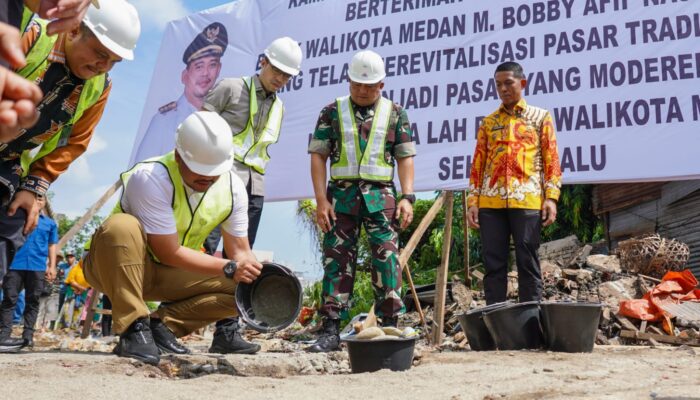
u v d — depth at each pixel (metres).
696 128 5.10
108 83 3.14
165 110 7.21
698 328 4.79
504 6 5.91
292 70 4.40
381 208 3.98
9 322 5.24
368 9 6.49
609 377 2.61
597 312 3.68
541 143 4.31
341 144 4.08
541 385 2.42
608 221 11.20
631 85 5.34
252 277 3.02
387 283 3.91
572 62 5.56
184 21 7.41
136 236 3.01
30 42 2.69
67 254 12.26
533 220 4.20
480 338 4.08
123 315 3.03
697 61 5.21
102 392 2.26
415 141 5.92
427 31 6.15
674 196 9.23
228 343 3.69
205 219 3.24
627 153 5.23
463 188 5.63
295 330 8.57
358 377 2.69
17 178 2.90
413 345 3.04
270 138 4.44
